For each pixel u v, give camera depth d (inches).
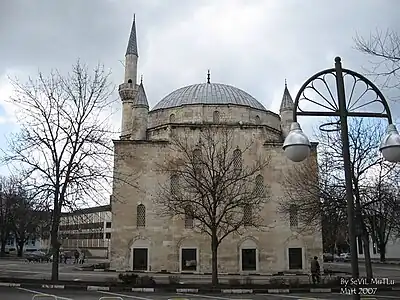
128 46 2255.2
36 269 1814.7
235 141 1786.4
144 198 1743.4
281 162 1782.7
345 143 352.8
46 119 1227.2
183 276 1539.1
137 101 1951.3
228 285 1147.9
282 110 2032.5
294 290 1074.1
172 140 1781.5
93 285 1109.1
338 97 368.2
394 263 2517.2
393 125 358.3
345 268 2123.5
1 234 3043.8
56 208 1177.4
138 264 1690.5
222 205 1552.7
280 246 1712.6
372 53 601.0
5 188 2999.5
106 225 3622.0
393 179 1277.1
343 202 1200.2
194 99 2091.5
